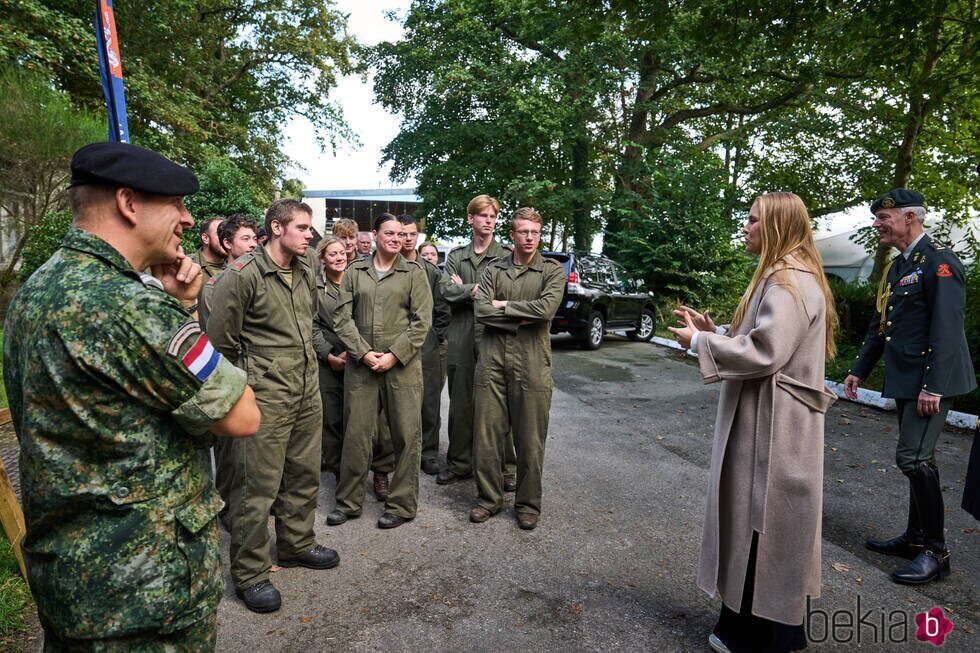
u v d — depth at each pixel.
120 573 1.19
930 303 3.05
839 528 3.59
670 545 3.30
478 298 3.49
